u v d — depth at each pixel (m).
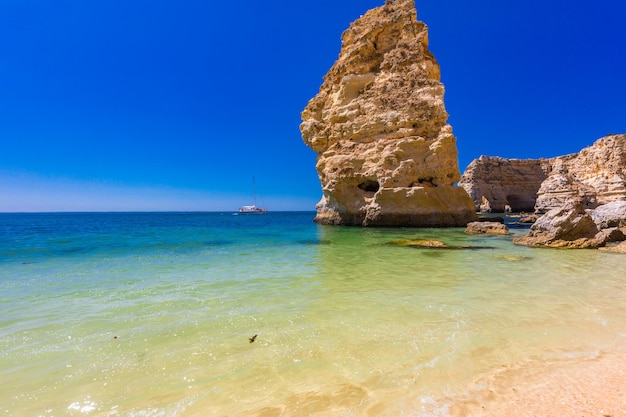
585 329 5.60
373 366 4.33
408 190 27.48
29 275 10.11
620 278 9.50
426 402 3.57
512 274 10.05
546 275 9.93
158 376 4.11
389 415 3.35
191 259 13.28
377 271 10.61
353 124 30.67
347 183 30.55
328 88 34.47
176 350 4.80
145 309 6.67
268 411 3.42
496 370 4.25
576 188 46.81
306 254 14.51
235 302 7.15
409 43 30.77
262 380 4.01
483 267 11.23
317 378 4.05
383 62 31.47
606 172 46.53
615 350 4.85
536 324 5.80
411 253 14.55
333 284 8.82
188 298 7.48
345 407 3.48
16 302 7.17
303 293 7.90
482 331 5.48
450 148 27.98
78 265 11.90
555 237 16.77
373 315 6.26
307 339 5.17
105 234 26.92
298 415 3.35
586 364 4.42
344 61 33.53
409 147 27.95
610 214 23.64
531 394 3.72
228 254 14.67
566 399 3.62
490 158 78.31
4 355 4.64
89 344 5.00
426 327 5.65
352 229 27.55
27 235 25.95
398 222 28.38
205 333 5.42
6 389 3.81
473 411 3.42
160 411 3.43
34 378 4.05
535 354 4.70
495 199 77.06
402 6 31.91
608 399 3.61
